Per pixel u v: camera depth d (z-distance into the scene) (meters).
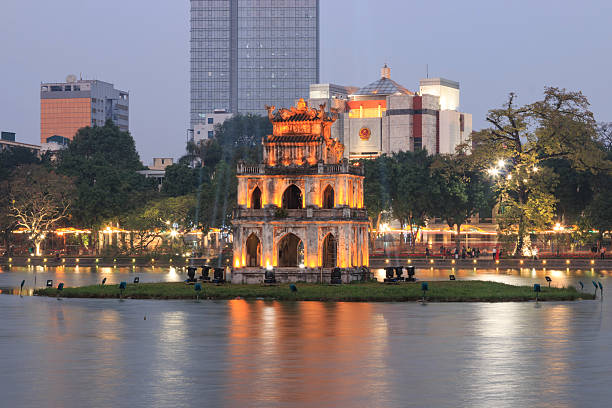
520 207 178.00
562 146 179.50
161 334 65.19
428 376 47.81
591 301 93.00
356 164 117.00
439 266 179.62
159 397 42.69
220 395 43.09
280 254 114.88
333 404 41.22
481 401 41.72
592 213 185.62
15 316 78.62
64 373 48.94
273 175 113.62
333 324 71.19
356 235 114.12
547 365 51.09
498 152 184.25
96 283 133.12
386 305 88.81
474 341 60.94
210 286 107.19
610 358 53.56
